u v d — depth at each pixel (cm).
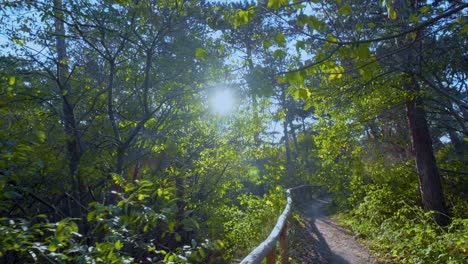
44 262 334
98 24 737
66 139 656
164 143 959
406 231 865
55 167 608
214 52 779
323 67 382
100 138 800
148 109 856
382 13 630
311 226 1308
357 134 1352
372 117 1181
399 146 1489
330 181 1770
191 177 1132
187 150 1146
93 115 820
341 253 898
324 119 1303
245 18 371
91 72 841
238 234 1002
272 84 372
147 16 747
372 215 1195
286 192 1410
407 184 1355
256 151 1224
